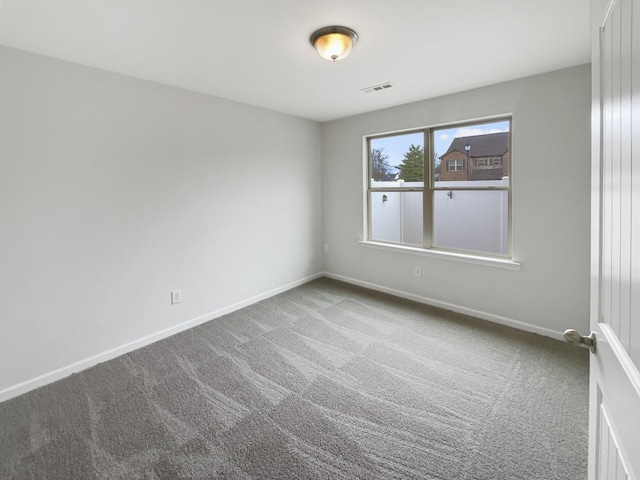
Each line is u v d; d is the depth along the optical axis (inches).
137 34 76.6
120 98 99.8
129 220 103.8
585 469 59.7
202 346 108.0
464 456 63.3
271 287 154.1
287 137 156.0
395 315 130.1
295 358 99.7
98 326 98.5
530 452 63.9
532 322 114.0
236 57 90.0
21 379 85.0
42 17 68.6
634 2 24.1
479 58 92.5
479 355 99.6
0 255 80.4
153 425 72.8
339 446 66.4
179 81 108.4
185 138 116.8
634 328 25.3
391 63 95.3
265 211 148.5
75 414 76.5
